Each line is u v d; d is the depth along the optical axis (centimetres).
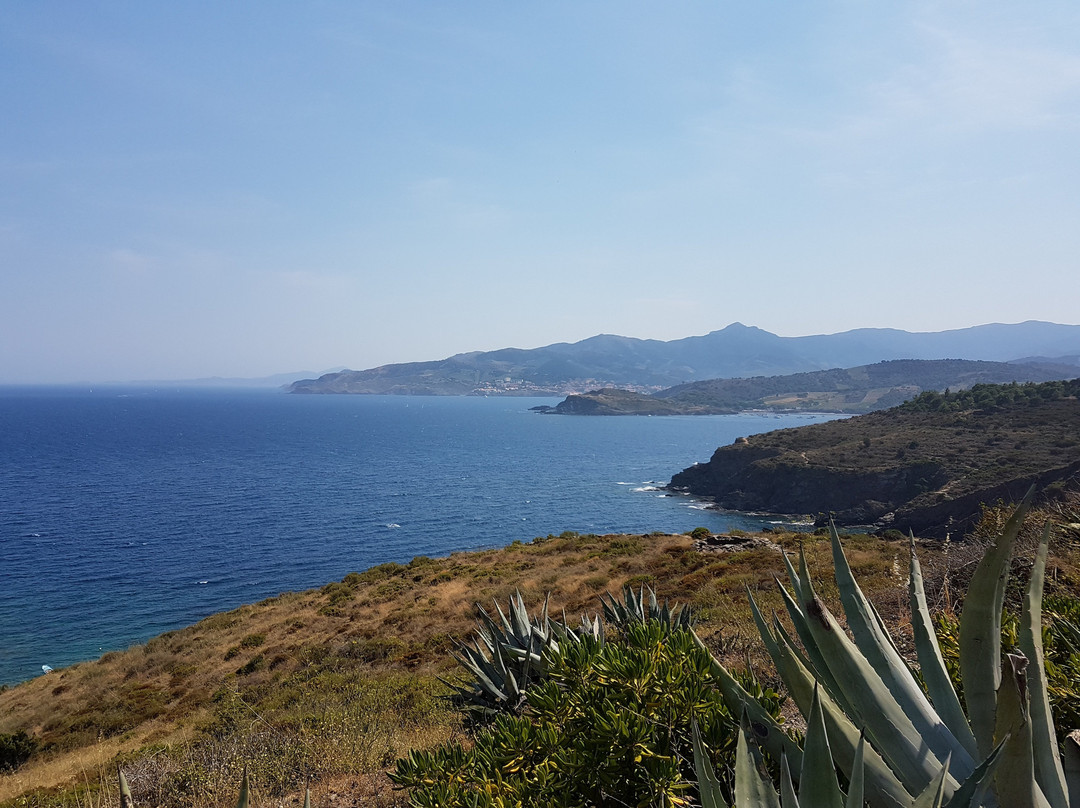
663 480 12950
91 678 2634
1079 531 482
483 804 249
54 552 6588
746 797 143
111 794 687
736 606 1209
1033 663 160
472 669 514
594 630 528
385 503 9819
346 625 2636
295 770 656
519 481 12562
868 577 1203
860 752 124
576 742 260
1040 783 153
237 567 6047
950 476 7375
